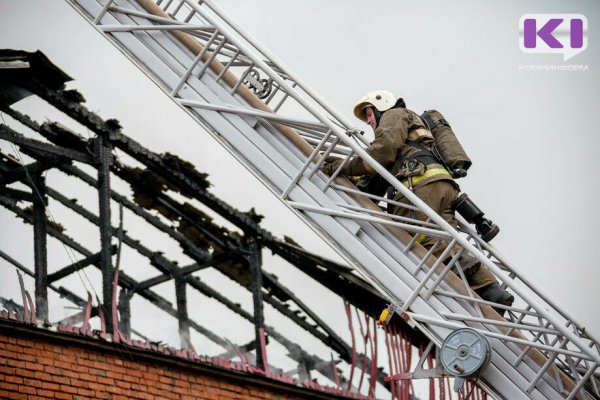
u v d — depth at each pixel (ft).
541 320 33.68
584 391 32.91
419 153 33.40
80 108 52.95
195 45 34.58
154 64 34.24
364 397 57.52
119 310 50.49
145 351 48.49
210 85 34.01
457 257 31.42
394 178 31.71
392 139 32.55
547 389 31.73
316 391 55.47
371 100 34.86
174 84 34.09
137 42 34.35
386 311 32.01
